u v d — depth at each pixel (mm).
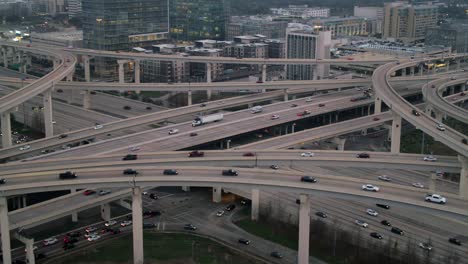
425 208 193625
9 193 199750
